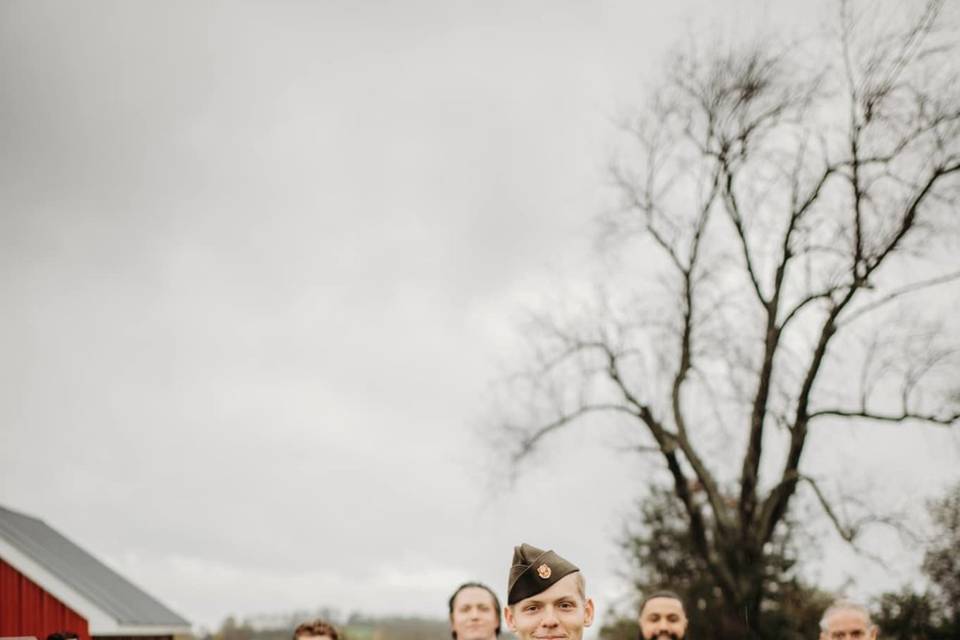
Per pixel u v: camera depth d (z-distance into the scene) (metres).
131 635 22.62
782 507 20.88
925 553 21.67
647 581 27.52
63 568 22.48
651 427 22.12
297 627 7.54
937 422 18.94
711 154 21.52
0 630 19.73
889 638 22.94
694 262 22.31
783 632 23.88
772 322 20.88
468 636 6.49
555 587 3.73
